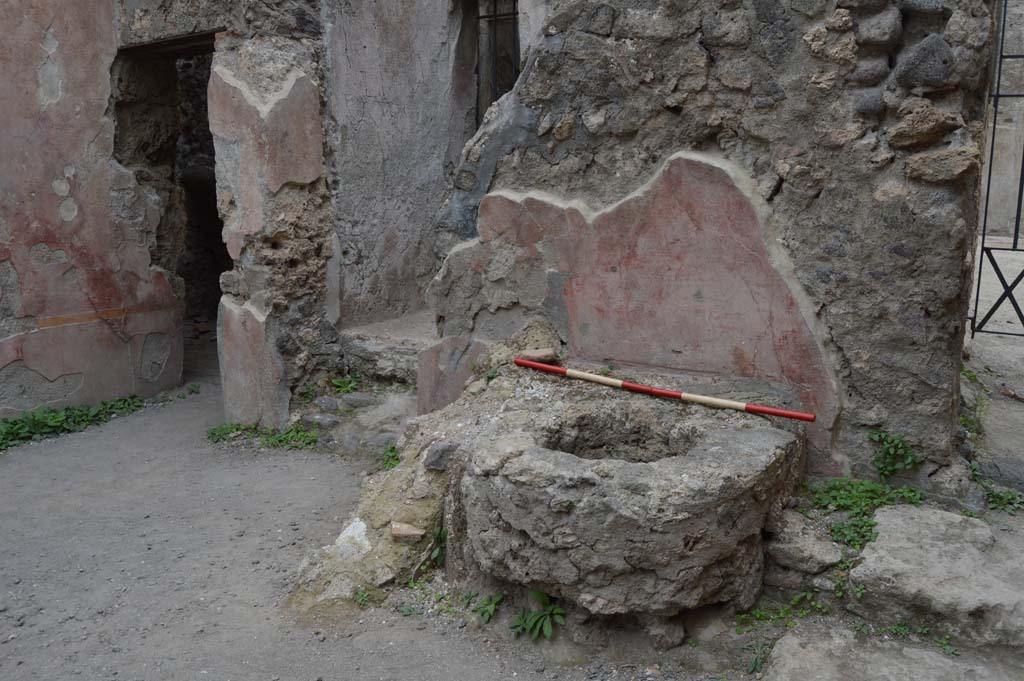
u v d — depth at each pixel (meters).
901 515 3.62
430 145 7.24
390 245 7.00
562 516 3.25
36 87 6.32
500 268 4.84
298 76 6.07
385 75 6.76
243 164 6.06
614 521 3.18
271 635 3.62
